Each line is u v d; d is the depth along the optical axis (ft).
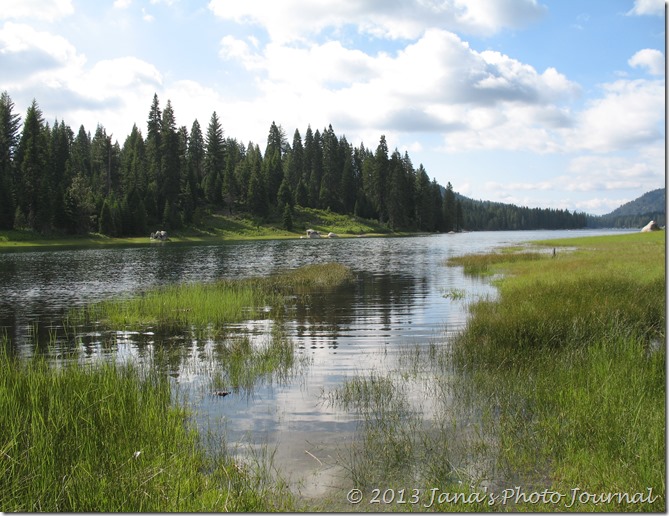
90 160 389.80
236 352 39.06
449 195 523.70
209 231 331.16
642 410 21.58
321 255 167.53
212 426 24.16
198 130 421.59
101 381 26.35
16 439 19.62
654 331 38.78
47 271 113.80
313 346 42.04
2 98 298.35
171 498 16.78
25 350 41.75
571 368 28.66
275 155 437.17
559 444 20.25
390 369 33.99
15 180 284.20
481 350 35.99
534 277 76.18
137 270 115.75
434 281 89.45
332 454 20.92
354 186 445.78
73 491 16.76
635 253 105.50
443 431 22.65
